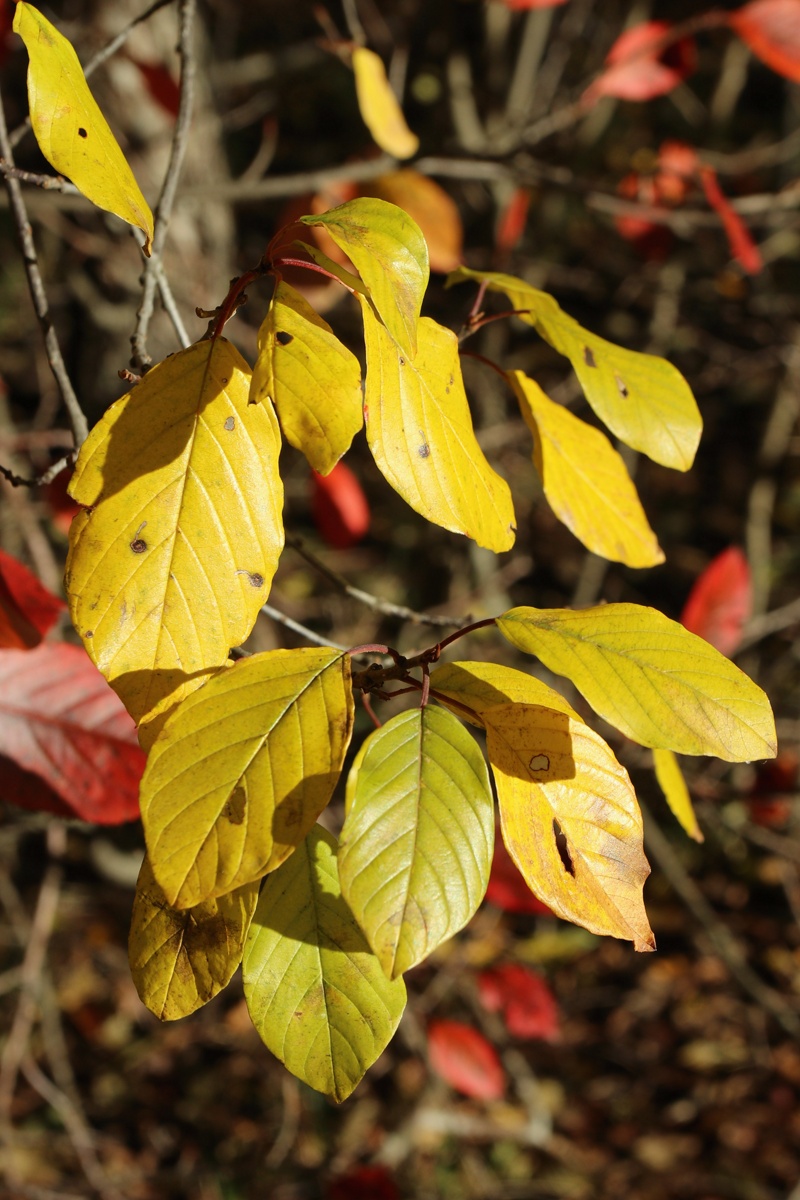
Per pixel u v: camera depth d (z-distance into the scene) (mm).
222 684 978
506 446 4848
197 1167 4770
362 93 2672
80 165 947
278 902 1119
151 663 1017
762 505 5496
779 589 6680
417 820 915
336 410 975
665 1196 4875
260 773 922
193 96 1657
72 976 5355
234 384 1071
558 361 6125
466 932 4371
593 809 1029
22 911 4168
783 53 2598
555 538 6414
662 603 6836
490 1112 5191
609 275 6020
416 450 1044
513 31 5430
